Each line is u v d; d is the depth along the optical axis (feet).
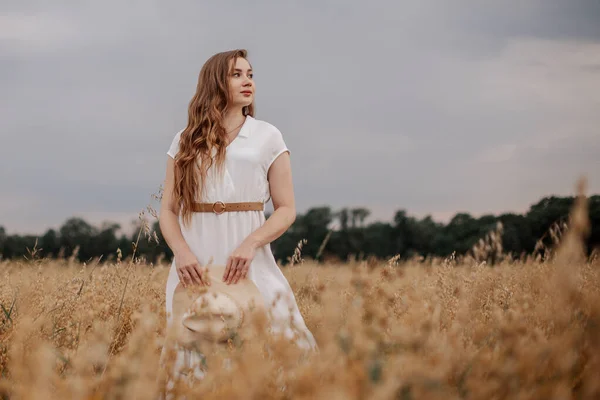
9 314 10.81
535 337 7.38
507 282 13.20
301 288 15.94
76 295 12.47
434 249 184.14
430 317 7.59
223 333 9.21
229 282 11.32
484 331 8.20
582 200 5.60
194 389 7.08
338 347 6.27
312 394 5.77
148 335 7.31
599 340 6.98
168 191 12.46
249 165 11.89
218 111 12.12
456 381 6.68
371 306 7.85
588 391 6.35
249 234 11.82
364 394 5.49
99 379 6.85
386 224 234.58
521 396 5.98
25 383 6.69
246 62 12.49
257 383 6.19
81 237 143.23
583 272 10.34
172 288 12.06
